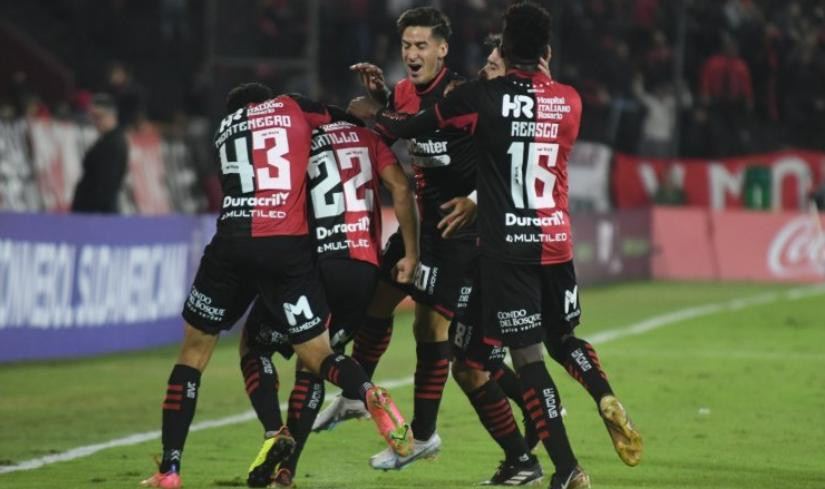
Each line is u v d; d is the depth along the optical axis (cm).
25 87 6981
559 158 2202
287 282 2266
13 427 3089
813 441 2889
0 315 4038
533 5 2214
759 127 7762
